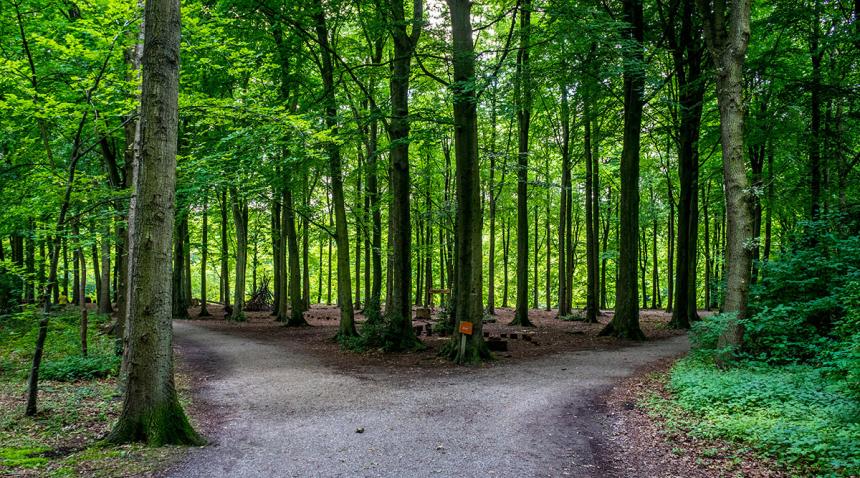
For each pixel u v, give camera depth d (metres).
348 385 9.95
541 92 18.83
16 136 10.22
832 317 9.86
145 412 6.08
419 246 25.31
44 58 9.28
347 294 16.64
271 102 11.11
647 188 30.66
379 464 5.57
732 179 10.27
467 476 5.25
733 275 10.23
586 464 5.64
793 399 7.10
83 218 9.94
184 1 10.35
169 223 6.22
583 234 38.50
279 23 14.02
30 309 7.61
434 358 13.23
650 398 8.30
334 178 16.31
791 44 16.42
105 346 12.55
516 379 10.41
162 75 6.05
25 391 8.65
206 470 5.30
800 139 14.66
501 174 26.17
